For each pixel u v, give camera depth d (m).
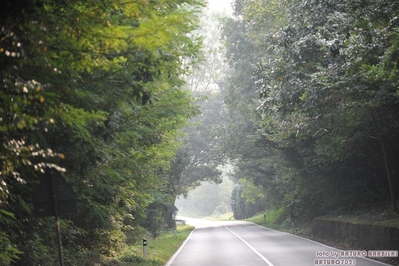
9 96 6.21
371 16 15.39
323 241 27.61
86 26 6.96
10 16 6.65
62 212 9.21
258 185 54.06
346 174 30.48
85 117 7.32
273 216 60.41
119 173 13.84
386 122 21.36
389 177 23.75
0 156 6.84
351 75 15.73
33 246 11.22
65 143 9.50
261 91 19.20
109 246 19.06
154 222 37.34
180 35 8.70
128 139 12.08
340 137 22.06
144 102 9.30
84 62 7.34
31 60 6.68
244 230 47.03
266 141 32.94
